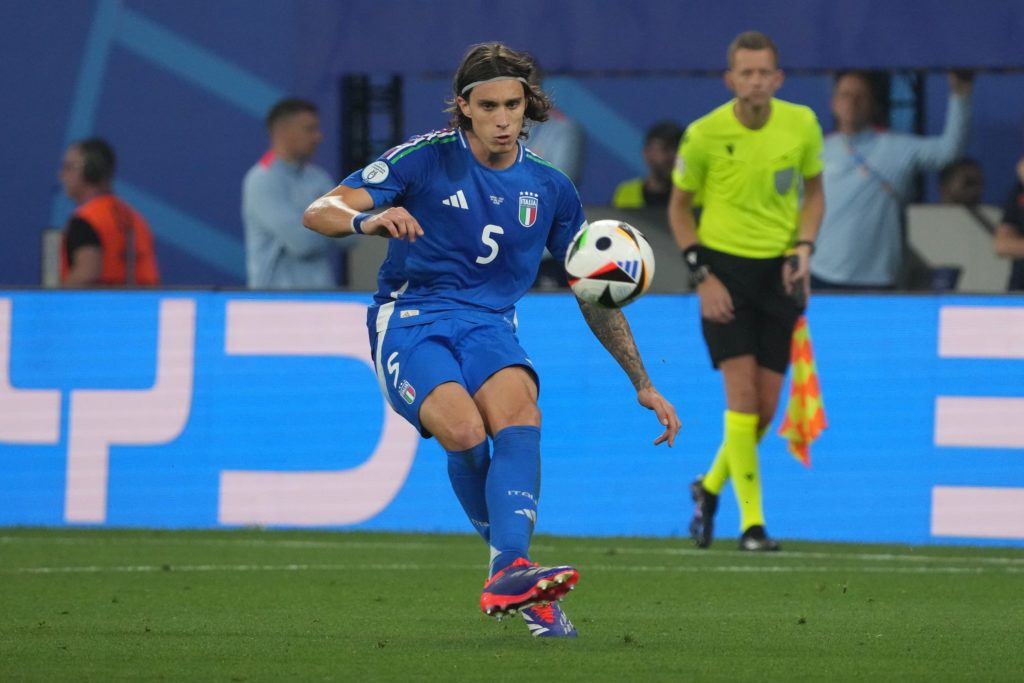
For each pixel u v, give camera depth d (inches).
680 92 1850.4
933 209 1397.6
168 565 968.9
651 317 1175.0
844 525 1160.2
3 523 1235.2
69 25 1884.8
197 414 1220.5
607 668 539.2
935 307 1149.1
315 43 1472.7
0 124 1889.8
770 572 945.5
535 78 600.4
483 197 605.9
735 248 1058.1
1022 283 1389.0
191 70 1868.8
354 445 1209.4
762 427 1099.3
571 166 1530.5
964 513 1145.4
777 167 1044.5
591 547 1101.7
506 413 590.2
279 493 1215.6
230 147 1867.6
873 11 1400.1
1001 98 1768.0
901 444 1153.4
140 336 1224.8
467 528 1199.6
